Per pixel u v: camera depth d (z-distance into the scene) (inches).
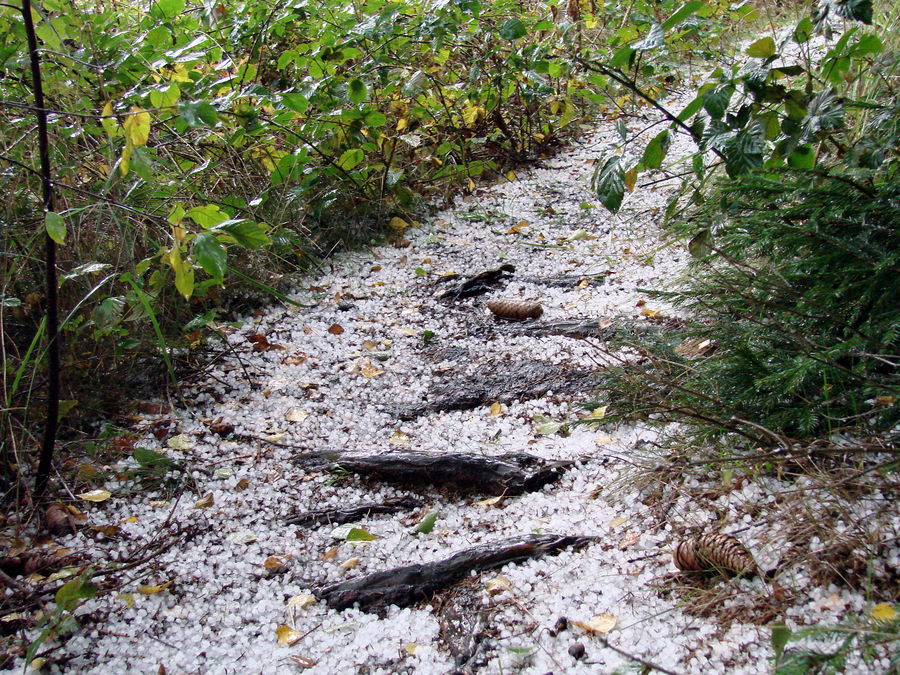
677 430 88.2
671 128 96.4
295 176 136.6
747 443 80.4
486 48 177.3
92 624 69.7
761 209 87.8
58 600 64.8
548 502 83.7
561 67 166.1
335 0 154.9
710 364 87.4
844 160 88.7
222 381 108.7
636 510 79.2
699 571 68.4
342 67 159.5
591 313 124.9
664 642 62.5
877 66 97.0
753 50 90.4
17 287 98.0
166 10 136.7
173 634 69.3
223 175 132.8
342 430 101.0
